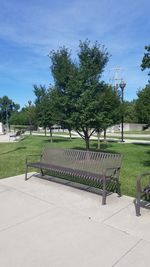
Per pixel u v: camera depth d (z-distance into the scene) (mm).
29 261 3420
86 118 10539
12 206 5336
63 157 7258
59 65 11492
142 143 19875
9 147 17375
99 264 3324
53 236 4043
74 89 10438
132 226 4332
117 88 16047
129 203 5410
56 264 3346
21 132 29812
